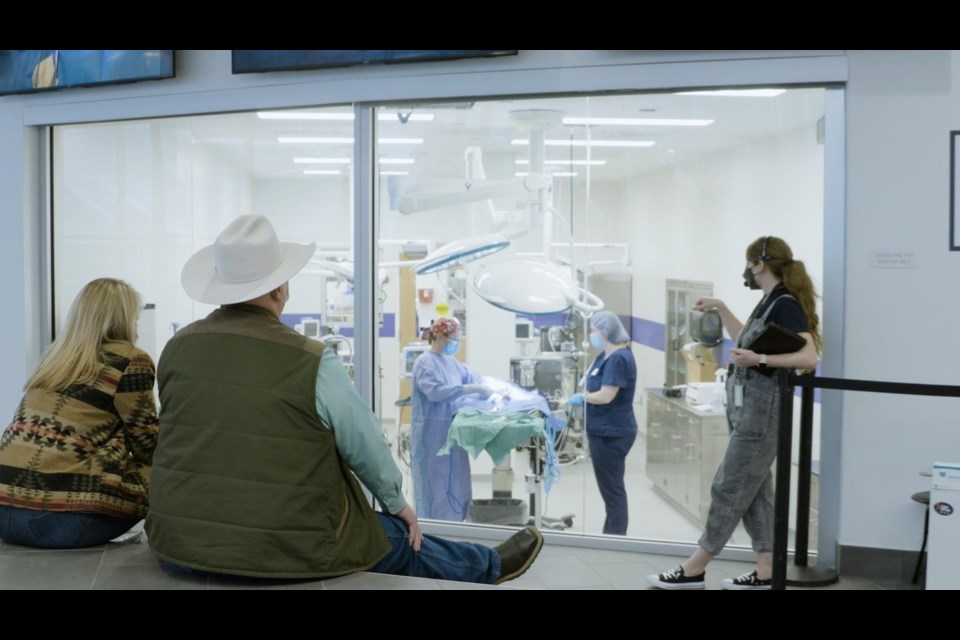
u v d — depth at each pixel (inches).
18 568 95.3
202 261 99.7
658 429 164.6
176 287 197.2
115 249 201.2
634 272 164.1
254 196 186.1
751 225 155.6
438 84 164.2
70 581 91.4
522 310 170.1
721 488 138.3
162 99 184.7
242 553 85.0
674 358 163.2
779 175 153.2
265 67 172.2
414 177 172.6
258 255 90.2
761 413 135.1
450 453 174.1
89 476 101.1
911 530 145.3
